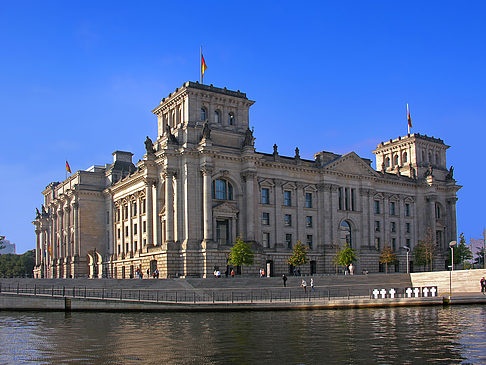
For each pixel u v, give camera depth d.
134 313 73.50
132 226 148.88
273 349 44.25
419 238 165.25
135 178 144.12
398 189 162.38
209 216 117.25
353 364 38.41
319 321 61.59
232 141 126.75
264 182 132.12
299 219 137.75
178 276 117.19
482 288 100.25
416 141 171.00
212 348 44.84
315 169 141.25
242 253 113.00
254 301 83.38
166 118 133.38
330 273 138.88
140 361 40.03
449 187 170.88
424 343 46.28
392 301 79.06
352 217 147.38
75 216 168.25
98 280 99.88
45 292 90.69
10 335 53.47
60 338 51.06
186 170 118.94
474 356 40.66
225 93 127.50
